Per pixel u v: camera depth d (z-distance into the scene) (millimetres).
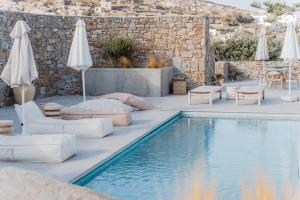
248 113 12922
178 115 13320
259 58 21250
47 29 17422
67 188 2920
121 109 11000
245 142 9703
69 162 7465
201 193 5613
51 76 17766
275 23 49406
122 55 18844
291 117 12641
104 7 51375
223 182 6691
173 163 7953
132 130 10414
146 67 19031
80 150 8367
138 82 17844
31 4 49250
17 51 8969
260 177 6930
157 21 19031
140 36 19203
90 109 11000
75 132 9523
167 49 19078
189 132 10984
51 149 7406
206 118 13164
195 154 8656
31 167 7172
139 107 13820
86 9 49469
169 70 18688
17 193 2873
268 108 13766
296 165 7691
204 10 60438
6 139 7715
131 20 19141
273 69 20000
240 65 24500
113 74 18047
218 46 27594
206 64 19250
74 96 18031
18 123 11398
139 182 6785
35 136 7742
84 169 6980
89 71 18219
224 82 23047
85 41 12734
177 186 6516
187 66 18984
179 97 17438
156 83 17688
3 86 14828
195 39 18828
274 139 9961
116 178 7035
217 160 8141
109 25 19156
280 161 8000
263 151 8812
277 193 5973
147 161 8141
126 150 8766
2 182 2973
